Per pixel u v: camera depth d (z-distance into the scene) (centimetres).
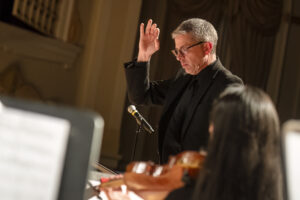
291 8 1324
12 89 884
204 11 1239
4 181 171
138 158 1173
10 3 863
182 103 449
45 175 174
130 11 1109
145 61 489
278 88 1323
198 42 444
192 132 431
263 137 239
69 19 999
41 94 966
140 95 497
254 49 1292
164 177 307
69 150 180
